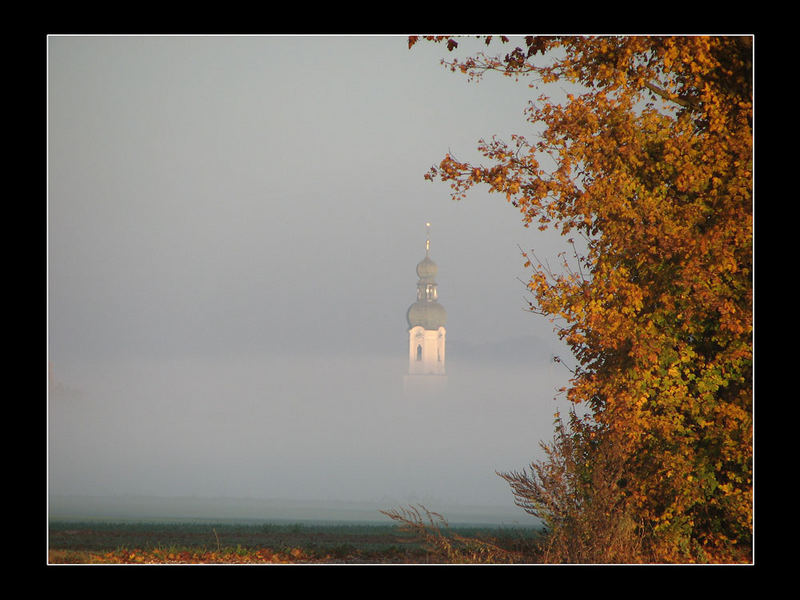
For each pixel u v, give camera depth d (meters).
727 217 56.50
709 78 60.12
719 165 58.22
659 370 57.78
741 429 57.03
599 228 61.94
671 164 60.31
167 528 107.00
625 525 52.84
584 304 58.75
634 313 58.75
